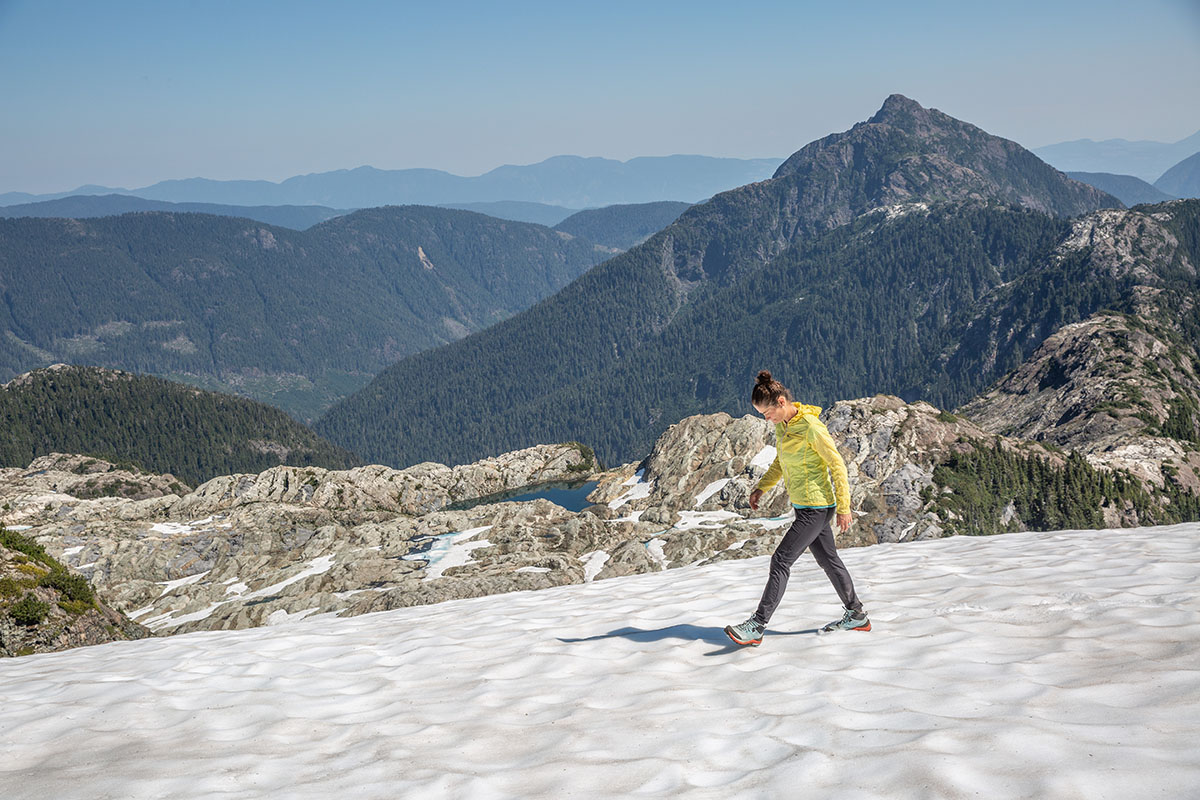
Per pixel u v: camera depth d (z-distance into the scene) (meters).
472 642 8.95
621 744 5.19
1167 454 111.69
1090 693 5.23
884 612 8.38
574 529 58.72
